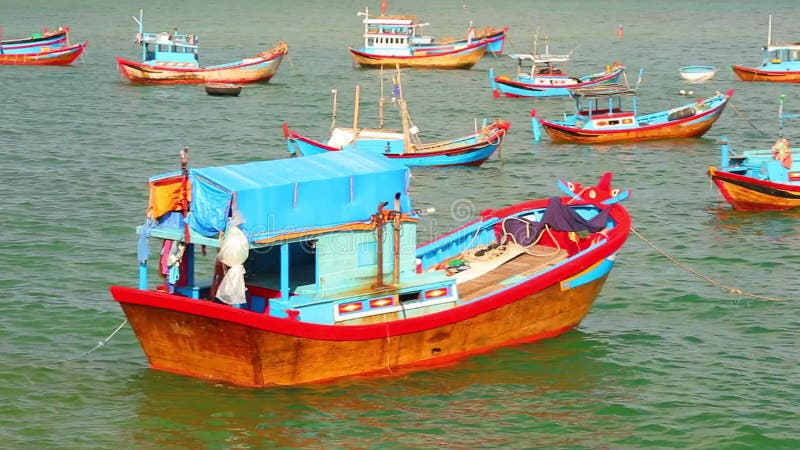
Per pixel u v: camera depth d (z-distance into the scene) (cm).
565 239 3170
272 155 5962
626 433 2450
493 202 4825
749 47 12650
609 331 3062
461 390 2631
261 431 2409
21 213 4356
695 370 2795
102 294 3344
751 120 7138
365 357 2625
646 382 2714
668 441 2412
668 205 4709
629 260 3806
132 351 2875
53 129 6656
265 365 2511
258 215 2481
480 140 5650
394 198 2673
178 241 2577
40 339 2945
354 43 13212
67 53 10275
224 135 6606
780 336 3050
